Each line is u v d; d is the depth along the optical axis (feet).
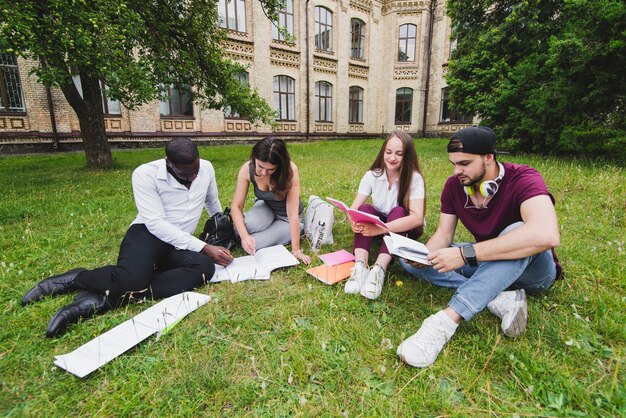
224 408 4.50
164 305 6.60
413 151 8.32
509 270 5.19
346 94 68.74
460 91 34.42
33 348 5.52
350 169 24.21
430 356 5.08
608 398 4.29
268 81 56.70
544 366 4.95
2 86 36.86
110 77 19.04
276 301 6.99
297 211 9.19
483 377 4.89
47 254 9.34
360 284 7.16
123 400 4.52
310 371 5.01
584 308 6.28
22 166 28.84
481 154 5.35
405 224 7.88
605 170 18.86
